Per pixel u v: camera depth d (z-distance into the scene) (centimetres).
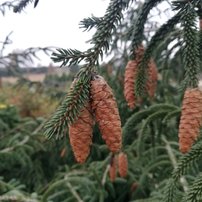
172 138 396
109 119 97
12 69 528
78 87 99
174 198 147
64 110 97
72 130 98
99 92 99
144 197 397
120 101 383
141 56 141
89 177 420
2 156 488
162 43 283
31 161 495
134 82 137
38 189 443
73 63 103
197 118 112
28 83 560
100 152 459
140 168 391
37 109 750
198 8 137
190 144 112
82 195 403
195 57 118
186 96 116
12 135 561
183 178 256
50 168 530
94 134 432
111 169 259
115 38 411
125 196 445
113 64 482
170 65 382
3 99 759
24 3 138
